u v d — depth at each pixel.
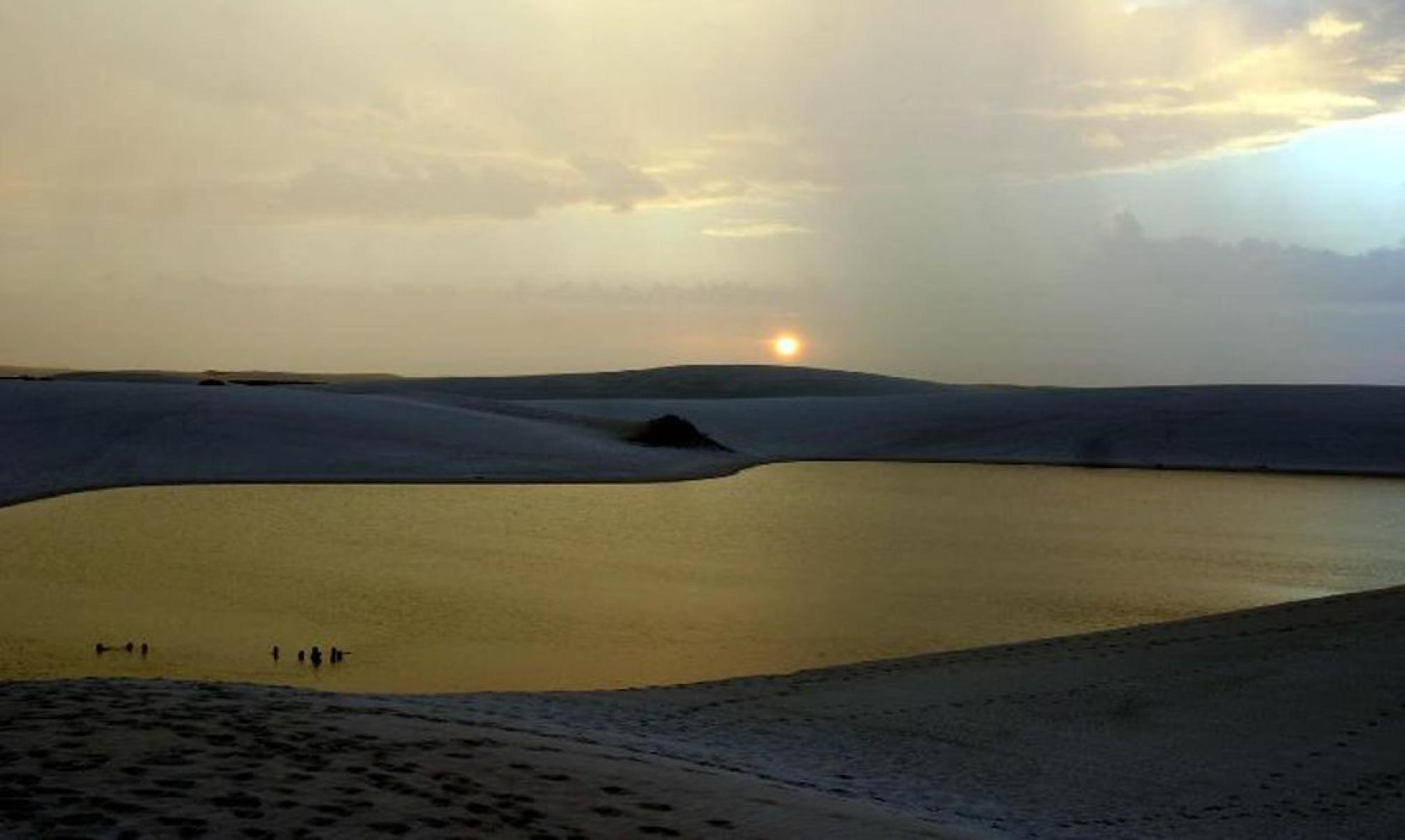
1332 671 16.72
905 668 18.45
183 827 7.59
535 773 9.88
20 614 24.58
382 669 20.61
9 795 7.85
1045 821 11.98
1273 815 12.29
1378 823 12.04
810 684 17.42
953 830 10.66
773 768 12.75
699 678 20.30
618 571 31.72
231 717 10.60
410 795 8.76
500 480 59.28
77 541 35.53
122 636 22.73
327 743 9.94
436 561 32.84
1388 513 49.88
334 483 55.53
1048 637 24.14
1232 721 15.12
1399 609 19.97
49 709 10.33
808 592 29.02
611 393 168.25
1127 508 51.56
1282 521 46.75
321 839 7.67
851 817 10.23
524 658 21.61
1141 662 17.95
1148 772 13.59
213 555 33.16
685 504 50.81
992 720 15.48
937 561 34.75
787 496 55.72
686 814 9.34
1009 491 59.66
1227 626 20.08
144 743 9.33
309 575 30.11
